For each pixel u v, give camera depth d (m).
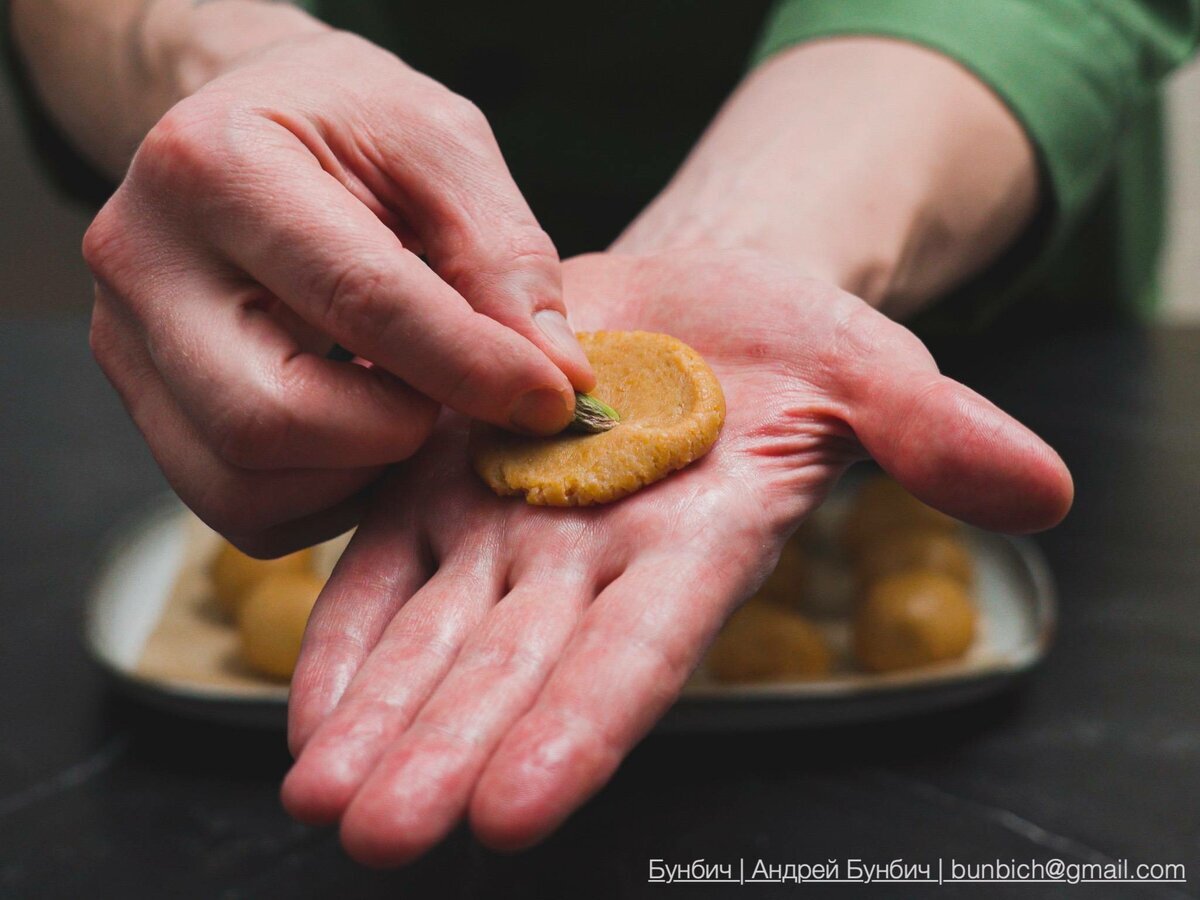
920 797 0.39
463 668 0.29
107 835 0.38
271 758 0.41
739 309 0.35
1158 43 0.48
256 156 0.30
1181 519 0.50
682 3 0.54
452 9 0.56
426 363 0.30
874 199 0.41
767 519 0.31
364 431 0.31
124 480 0.57
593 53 0.55
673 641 0.29
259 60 0.35
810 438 0.32
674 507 0.31
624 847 0.37
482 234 0.32
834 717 0.41
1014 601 0.47
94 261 0.32
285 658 0.43
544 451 0.32
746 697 0.40
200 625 0.47
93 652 0.43
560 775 0.26
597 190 0.58
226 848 0.38
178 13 0.45
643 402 0.34
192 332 0.31
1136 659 0.44
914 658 0.43
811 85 0.44
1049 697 0.42
